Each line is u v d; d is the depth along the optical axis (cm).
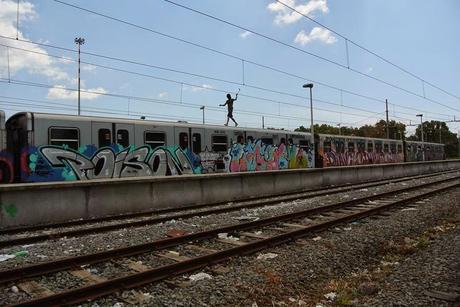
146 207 1546
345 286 683
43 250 906
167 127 1994
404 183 2739
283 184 2253
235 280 679
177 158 2028
